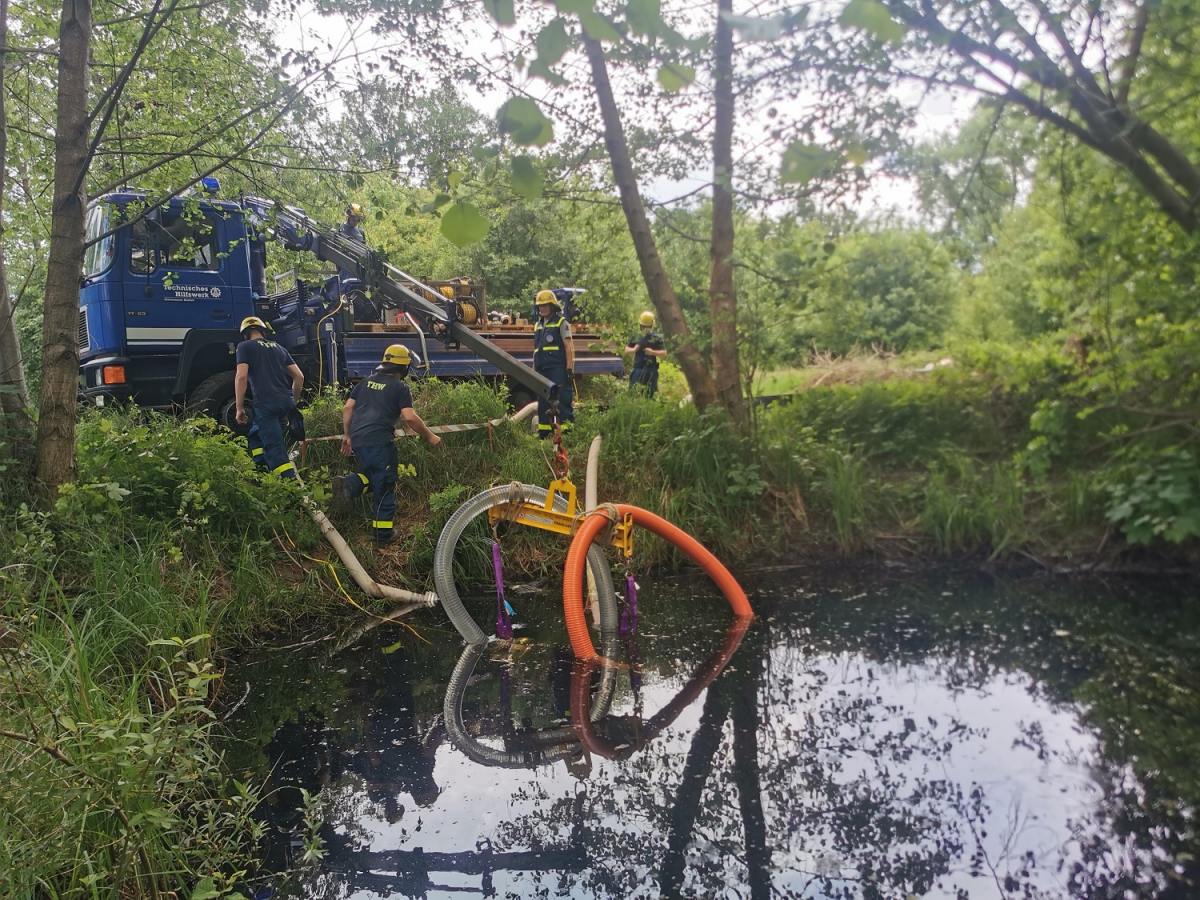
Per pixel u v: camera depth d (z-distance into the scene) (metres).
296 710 3.93
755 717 3.65
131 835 2.31
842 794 2.96
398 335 8.52
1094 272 5.15
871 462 7.61
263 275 8.67
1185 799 2.77
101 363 7.67
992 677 3.94
